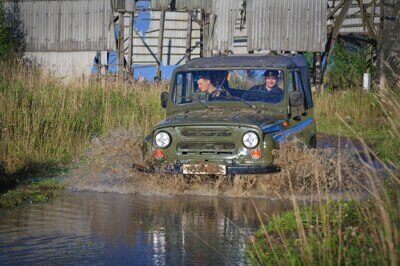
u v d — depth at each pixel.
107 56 53.16
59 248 11.99
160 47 53.59
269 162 16.53
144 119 25.89
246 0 48.44
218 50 49.47
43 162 21.30
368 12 53.59
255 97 18.11
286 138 17.27
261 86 18.16
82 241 12.51
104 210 15.43
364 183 15.95
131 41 50.06
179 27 56.16
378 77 43.75
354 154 19.56
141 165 17.34
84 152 20.75
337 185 16.86
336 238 10.01
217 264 10.98
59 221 14.25
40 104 23.19
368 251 9.11
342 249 9.41
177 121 17.06
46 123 22.34
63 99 23.98
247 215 14.84
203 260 11.22
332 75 50.25
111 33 51.22
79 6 51.91
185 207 15.78
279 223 12.65
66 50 52.34
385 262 8.55
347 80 49.44
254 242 11.41
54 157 21.94
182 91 18.61
